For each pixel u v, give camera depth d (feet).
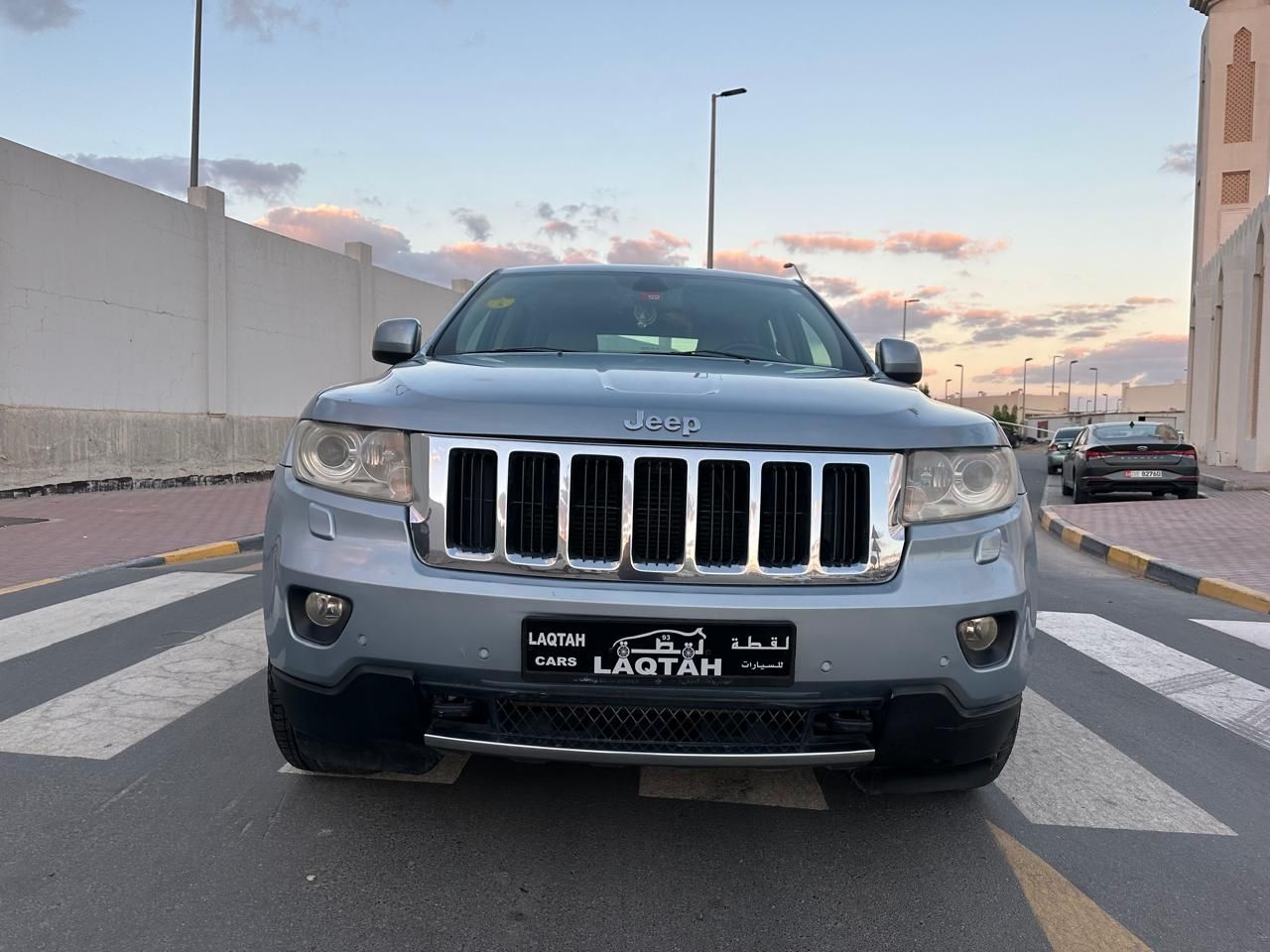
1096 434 50.62
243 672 13.93
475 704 7.59
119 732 11.32
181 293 50.70
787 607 7.28
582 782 10.02
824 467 7.64
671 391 8.09
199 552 27.07
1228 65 93.86
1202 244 96.37
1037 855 8.73
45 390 42.06
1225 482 52.54
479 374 8.66
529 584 7.34
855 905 7.72
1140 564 27.17
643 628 7.25
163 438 49.19
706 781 10.17
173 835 8.63
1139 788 10.44
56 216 42.29
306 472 8.07
